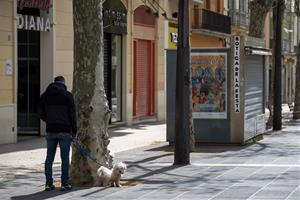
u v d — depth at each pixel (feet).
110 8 79.41
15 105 60.44
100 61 36.32
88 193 33.42
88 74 35.96
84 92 35.99
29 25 62.90
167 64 57.41
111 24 79.92
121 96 85.66
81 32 35.91
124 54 85.35
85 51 35.88
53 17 66.49
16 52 60.80
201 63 56.85
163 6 98.07
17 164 46.16
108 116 36.73
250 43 57.93
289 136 69.67
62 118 33.88
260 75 63.87
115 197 32.22
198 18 118.52
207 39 128.88
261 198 31.35
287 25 202.49
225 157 48.88
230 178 38.14
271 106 86.63
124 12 84.12
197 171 41.37
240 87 56.44
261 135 65.41
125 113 85.71
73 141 34.99
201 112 57.26
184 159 44.68
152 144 60.75
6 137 59.26
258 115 63.16
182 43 44.09
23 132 67.72
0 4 58.23
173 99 57.88
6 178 39.47
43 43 66.54
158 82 96.43
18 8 62.59
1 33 58.44
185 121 44.47
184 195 32.50
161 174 40.24
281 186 34.94
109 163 36.94
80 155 35.88
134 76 89.10
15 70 60.49
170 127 58.54
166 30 99.86
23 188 35.60
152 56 95.50
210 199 31.24
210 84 56.90
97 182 35.73
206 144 57.57
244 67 56.39
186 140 44.60
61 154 34.19
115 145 59.67
